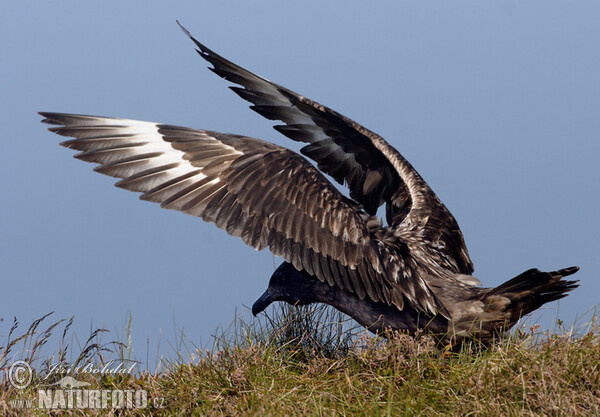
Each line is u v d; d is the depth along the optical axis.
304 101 12.27
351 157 13.37
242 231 9.83
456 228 12.63
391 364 9.68
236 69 12.12
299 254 9.98
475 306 10.23
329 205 10.15
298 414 8.50
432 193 12.95
